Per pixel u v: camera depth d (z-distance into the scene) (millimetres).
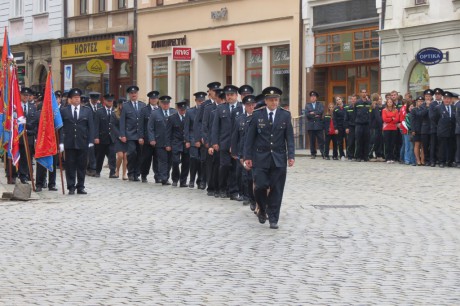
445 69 35250
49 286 11445
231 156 21562
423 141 30688
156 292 11016
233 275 12125
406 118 31203
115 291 11086
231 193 21719
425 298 10539
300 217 17906
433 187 23297
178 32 48656
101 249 14422
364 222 17078
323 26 40562
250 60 44781
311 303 10320
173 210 19531
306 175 27594
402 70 37156
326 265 12773
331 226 16625
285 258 13406
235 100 21781
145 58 50906
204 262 13148
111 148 29062
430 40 35875
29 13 59188
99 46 53438
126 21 52062
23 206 20438
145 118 26891
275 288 11211
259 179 16484
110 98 29125
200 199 21906
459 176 26188
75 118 23031
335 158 35281
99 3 54281
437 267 12523
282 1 42531
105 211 19406
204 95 24781
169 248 14453
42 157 23578
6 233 16266
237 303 10344
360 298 10562
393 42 37500
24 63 59625
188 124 24891
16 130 24328
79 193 23266
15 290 11195
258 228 16562
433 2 35656
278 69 43250
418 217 17672
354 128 33844
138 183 26766
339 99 35000
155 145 26203
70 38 55375
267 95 16562
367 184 24500
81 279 11922
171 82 49406
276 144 16469
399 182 24828
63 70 56344
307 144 40719
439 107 29938
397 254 13609
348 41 39500
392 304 10242
